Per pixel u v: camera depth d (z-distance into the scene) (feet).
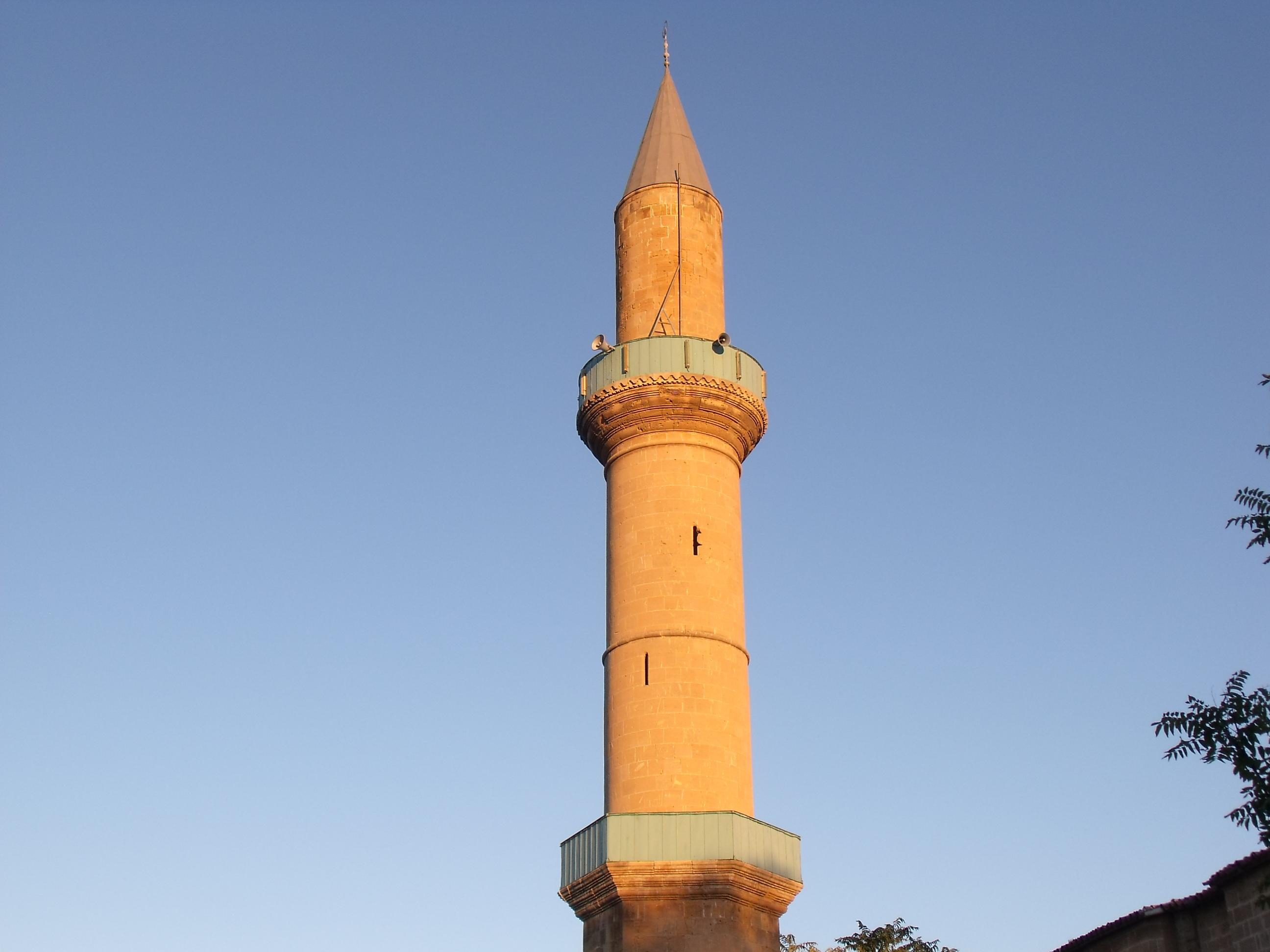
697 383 164.55
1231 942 117.29
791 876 153.48
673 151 181.37
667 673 155.63
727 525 164.86
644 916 146.51
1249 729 85.87
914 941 194.18
